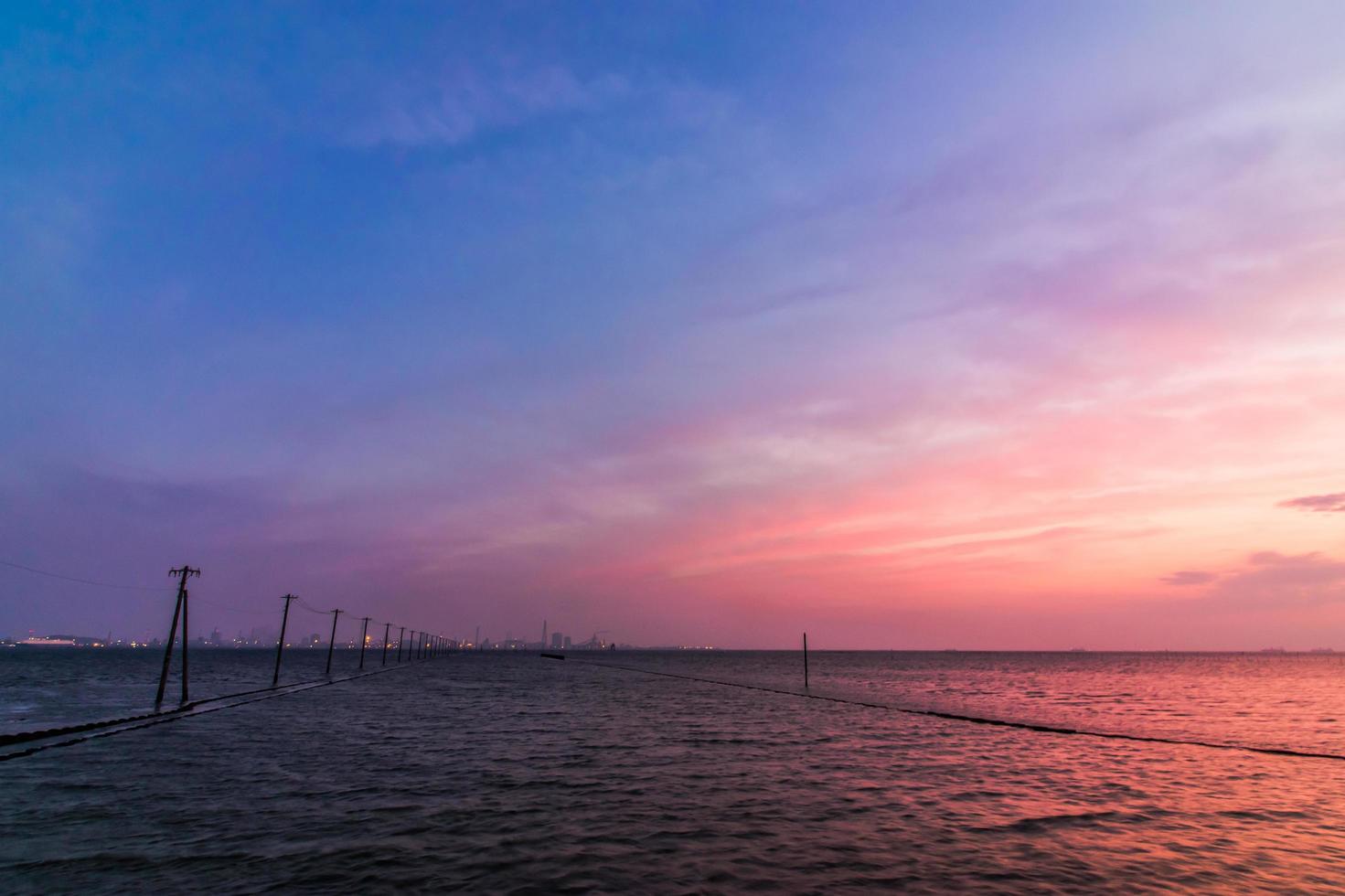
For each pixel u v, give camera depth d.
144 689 76.81
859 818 21.17
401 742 36.78
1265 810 23.38
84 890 14.80
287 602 76.88
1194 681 130.62
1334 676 154.50
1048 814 22.17
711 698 72.88
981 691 94.19
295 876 15.63
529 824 20.17
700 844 18.31
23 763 29.89
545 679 108.38
